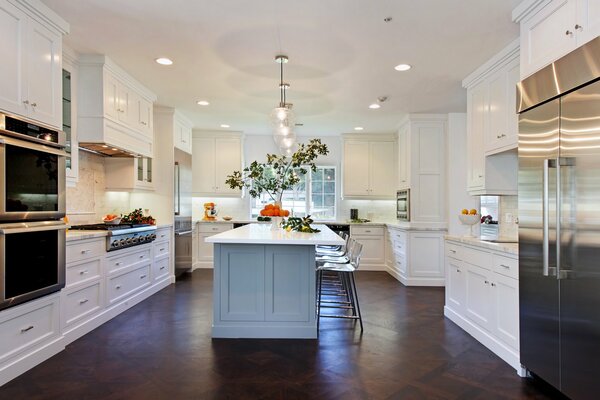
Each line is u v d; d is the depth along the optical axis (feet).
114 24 9.07
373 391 7.25
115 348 9.23
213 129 21.20
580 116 6.18
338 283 17.52
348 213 23.12
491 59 10.86
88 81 11.14
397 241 18.69
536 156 7.36
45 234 8.30
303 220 12.18
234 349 9.28
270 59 11.10
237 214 22.85
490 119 11.03
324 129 20.93
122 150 12.66
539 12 7.57
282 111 11.66
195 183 21.44
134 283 13.20
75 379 7.58
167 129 16.81
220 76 12.56
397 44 10.06
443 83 13.15
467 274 10.69
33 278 7.93
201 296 14.48
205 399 6.88
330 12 8.45
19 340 7.67
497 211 13.32
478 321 10.01
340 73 12.20
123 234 12.03
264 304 10.15
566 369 6.57
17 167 7.50
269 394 7.09
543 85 7.11
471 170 12.29
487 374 8.02
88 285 10.32
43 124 8.32
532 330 7.47
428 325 11.31
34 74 8.03
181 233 17.79
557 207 6.66
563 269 6.56
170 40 9.93
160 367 8.20
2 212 7.13
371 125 19.83
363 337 10.24
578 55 6.21
